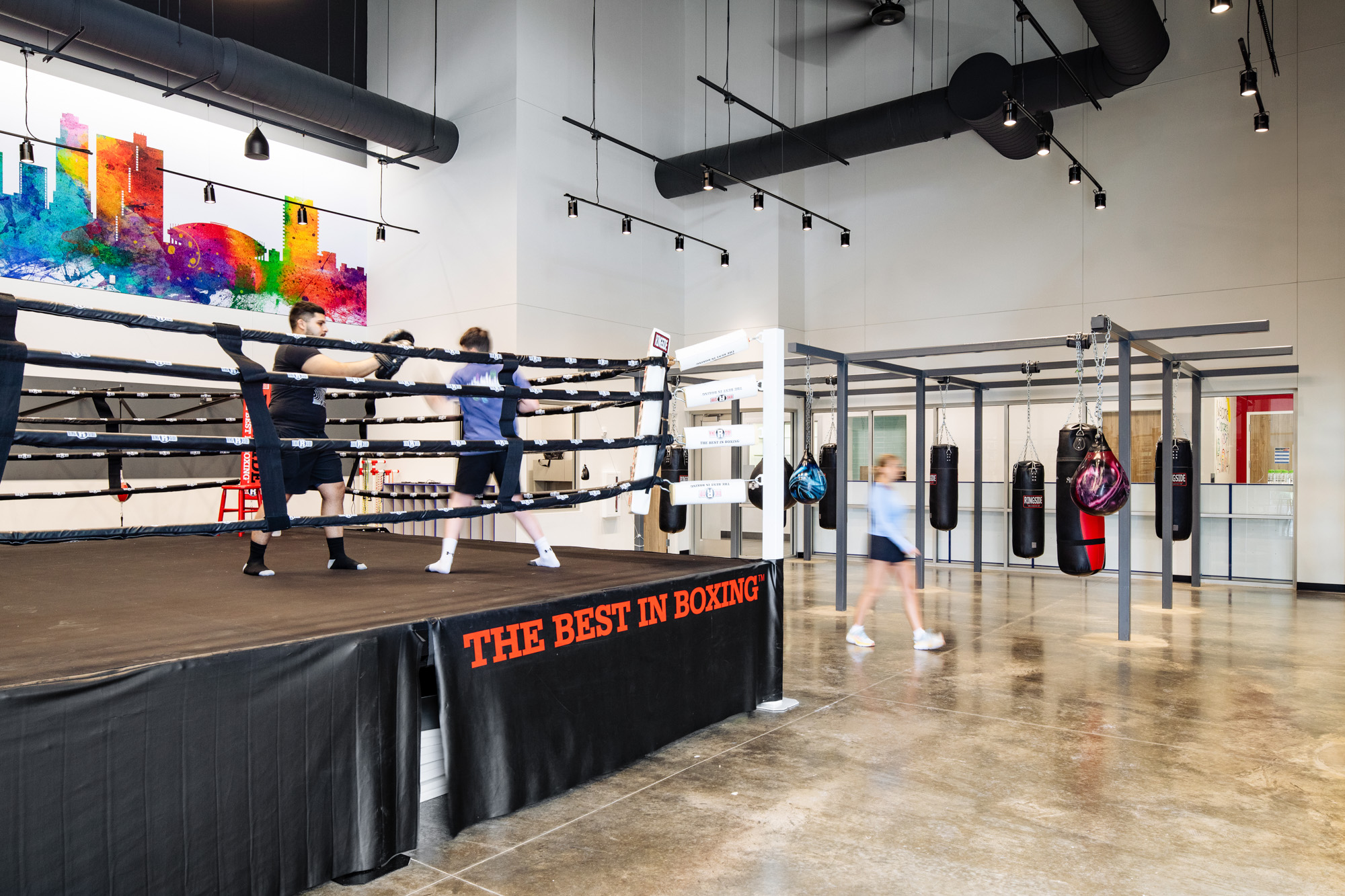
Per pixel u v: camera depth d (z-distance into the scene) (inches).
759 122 445.4
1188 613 281.0
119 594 130.2
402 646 100.7
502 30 384.5
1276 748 143.2
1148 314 368.5
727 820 113.7
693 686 146.9
